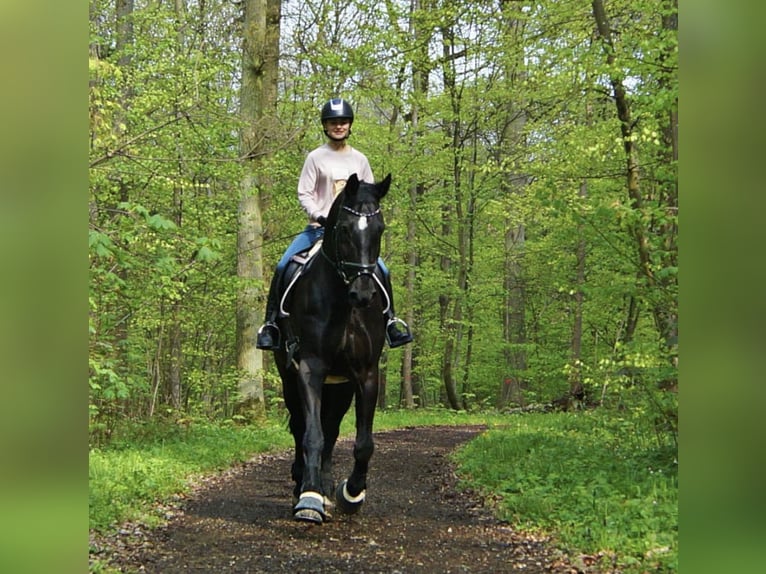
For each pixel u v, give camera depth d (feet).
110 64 28.91
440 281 83.25
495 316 96.94
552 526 20.24
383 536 20.44
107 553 17.72
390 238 79.87
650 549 17.01
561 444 33.78
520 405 82.74
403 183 74.49
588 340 82.28
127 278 33.09
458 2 50.49
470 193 77.77
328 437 23.76
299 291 21.25
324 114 22.67
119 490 23.04
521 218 56.85
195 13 57.88
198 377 53.93
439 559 18.12
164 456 31.60
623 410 39.55
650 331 45.03
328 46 57.41
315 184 22.79
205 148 42.22
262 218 56.24
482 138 78.18
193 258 37.24
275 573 16.92
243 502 25.08
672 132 27.76
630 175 31.94
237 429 47.09
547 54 36.86
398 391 119.34
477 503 24.98
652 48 26.30
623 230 27.35
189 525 21.20
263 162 46.85
